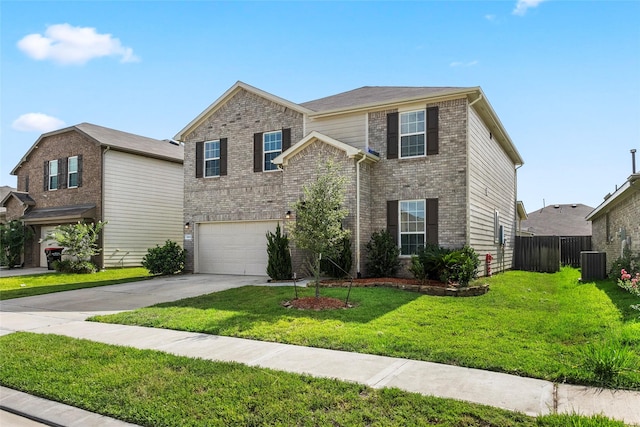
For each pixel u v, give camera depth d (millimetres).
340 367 5363
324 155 14383
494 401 4207
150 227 22188
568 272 18062
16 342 6926
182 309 9430
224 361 5695
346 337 6648
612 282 12477
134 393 4629
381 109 14883
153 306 10000
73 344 6742
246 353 6113
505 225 19719
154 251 17422
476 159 14617
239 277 16156
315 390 4539
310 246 9680
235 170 17500
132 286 14031
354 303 9547
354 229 13805
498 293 11156
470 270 11492
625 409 3998
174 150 24828
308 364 5523
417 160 14297
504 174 19875
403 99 14328
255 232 17062
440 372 5102
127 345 6699
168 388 4730
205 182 18125
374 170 14922
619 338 5957
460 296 10648
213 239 17969
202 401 4359
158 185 22719
